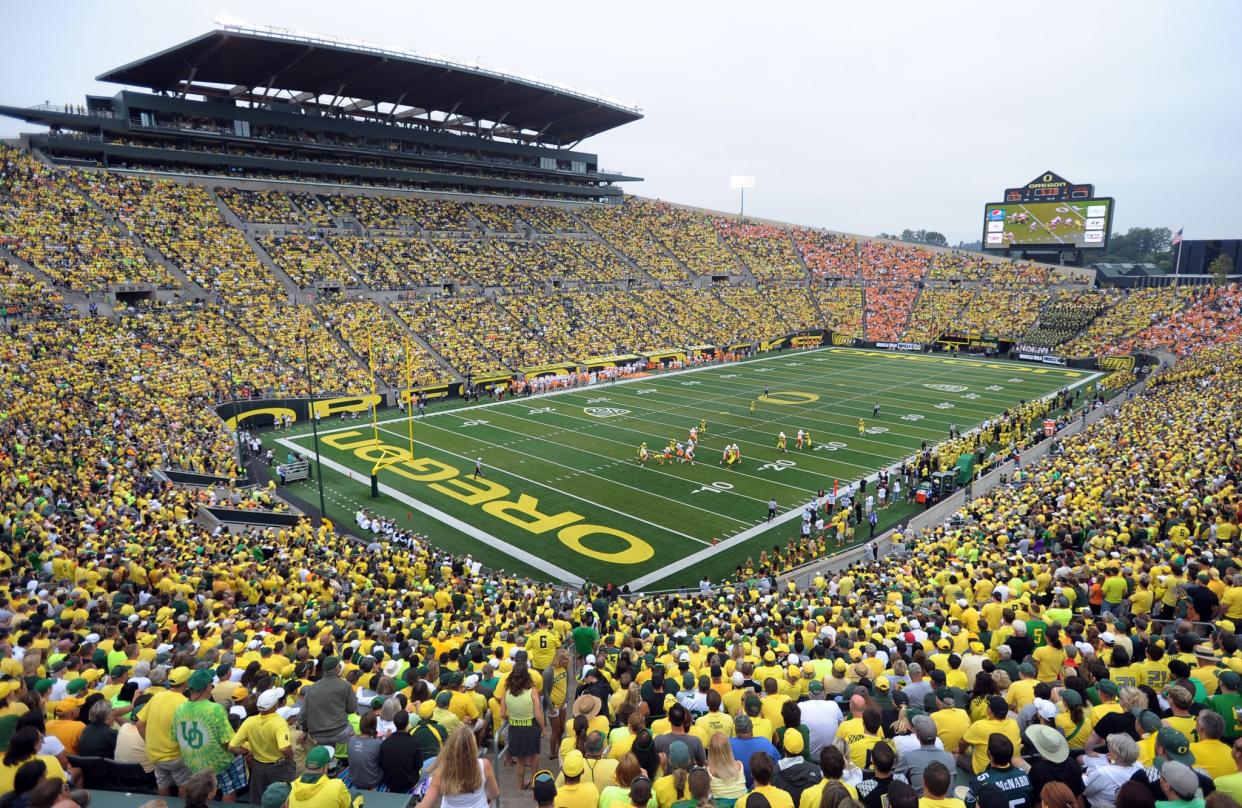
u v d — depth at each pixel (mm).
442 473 36531
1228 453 24375
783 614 16359
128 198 53688
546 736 10789
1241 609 11469
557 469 37219
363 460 38656
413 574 22484
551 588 23156
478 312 63625
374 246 64312
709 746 6574
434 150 78938
